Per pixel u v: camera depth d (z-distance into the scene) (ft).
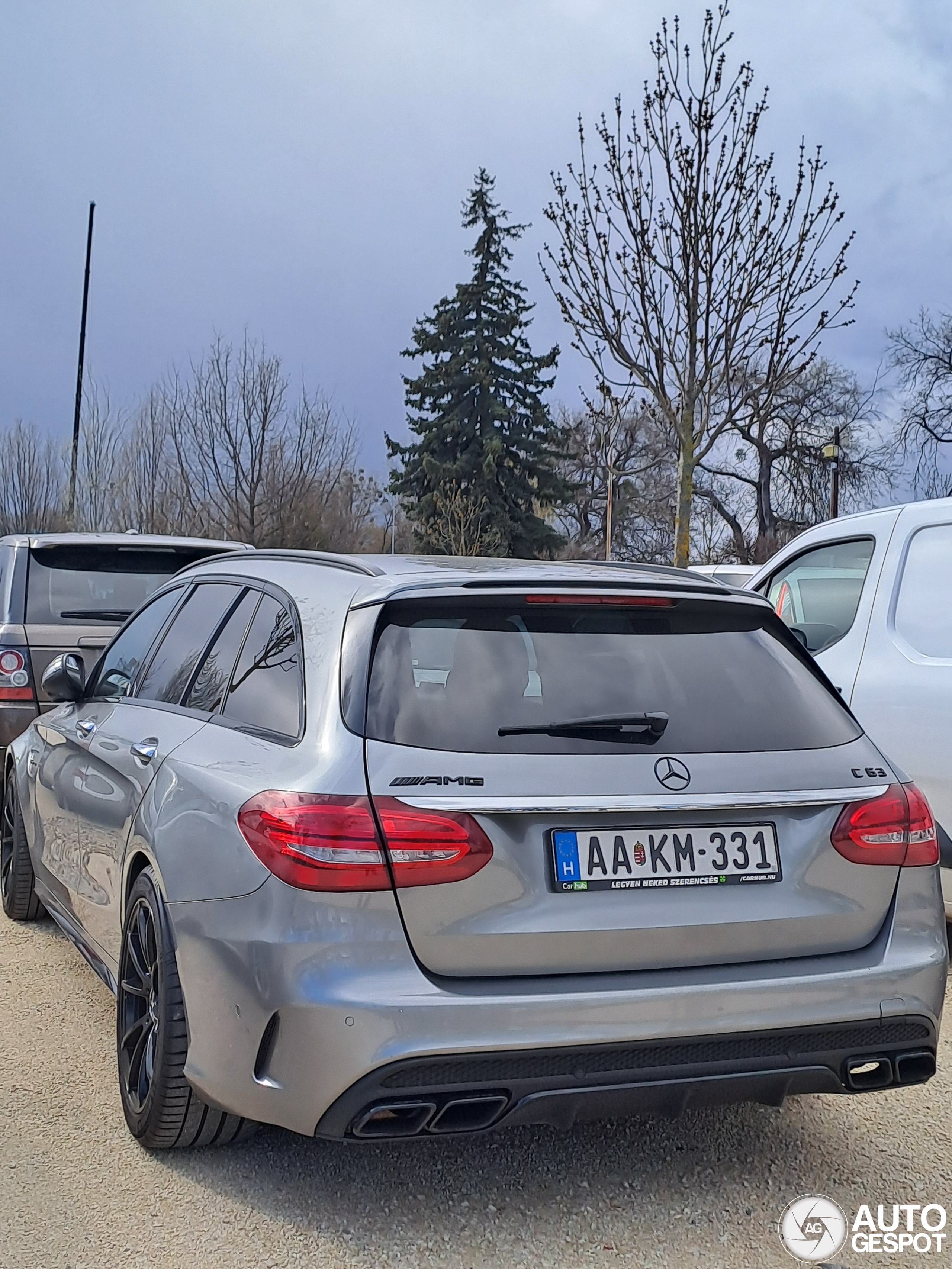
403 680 9.64
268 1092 9.06
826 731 10.47
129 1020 11.32
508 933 9.02
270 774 9.71
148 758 12.01
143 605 15.92
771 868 9.70
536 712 9.62
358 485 105.70
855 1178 10.68
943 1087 12.78
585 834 9.29
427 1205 10.00
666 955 9.34
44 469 105.81
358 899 8.88
